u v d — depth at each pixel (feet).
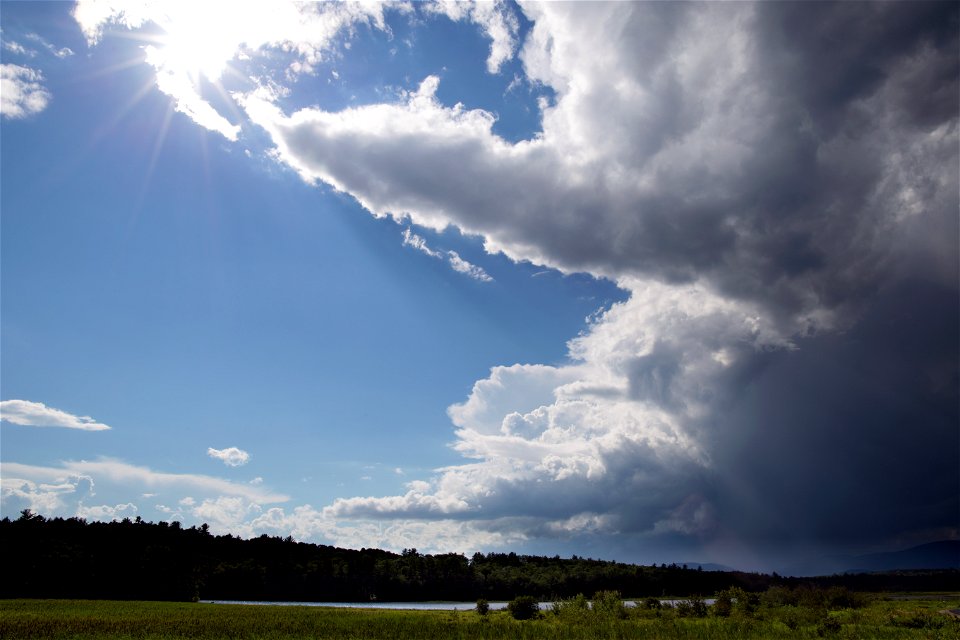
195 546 586.86
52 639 141.59
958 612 168.96
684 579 554.46
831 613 168.14
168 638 142.72
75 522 535.60
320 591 537.65
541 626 160.86
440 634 145.48
